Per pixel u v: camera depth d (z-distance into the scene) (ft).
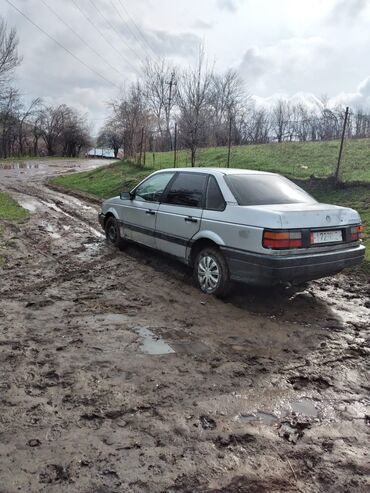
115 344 12.41
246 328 14.03
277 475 7.51
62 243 26.00
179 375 10.79
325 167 43.91
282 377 10.95
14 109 206.08
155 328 13.71
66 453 7.80
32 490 6.93
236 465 7.70
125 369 10.98
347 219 16.06
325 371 11.37
